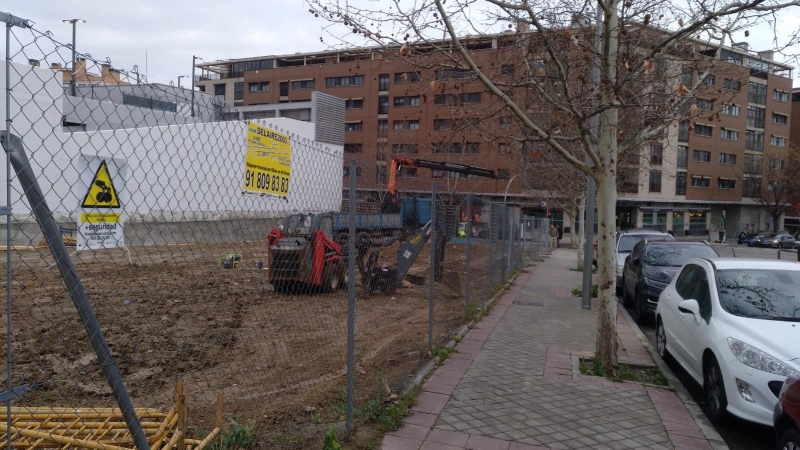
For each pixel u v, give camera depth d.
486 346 8.23
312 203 5.37
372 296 11.49
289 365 6.89
